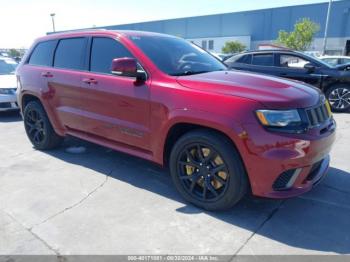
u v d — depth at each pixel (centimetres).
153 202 329
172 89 309
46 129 473
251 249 254
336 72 773
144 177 393
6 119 746
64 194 346
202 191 316
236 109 271
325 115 308
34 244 259
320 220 296
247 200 332
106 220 294
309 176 295
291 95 283
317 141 275
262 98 271
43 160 453
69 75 413
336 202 328
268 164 265
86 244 260
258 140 265
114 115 366
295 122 268
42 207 318
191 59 381
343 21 3756
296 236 271
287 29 4284
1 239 266
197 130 301
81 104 404
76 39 427
